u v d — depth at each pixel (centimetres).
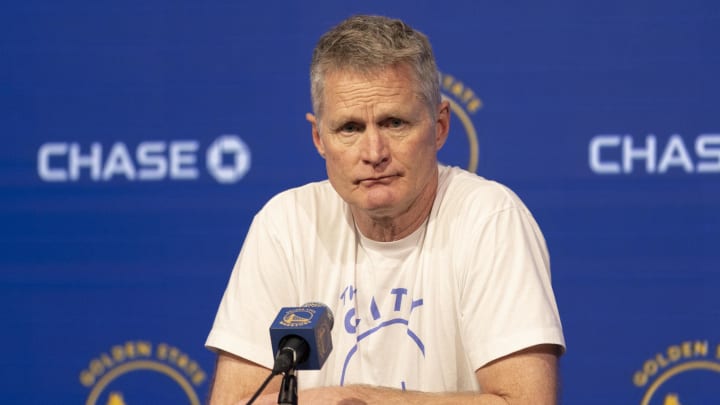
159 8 1363
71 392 1362
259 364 881
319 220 935
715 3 1307
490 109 1324
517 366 805
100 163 1363
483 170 1322
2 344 1360
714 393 1298
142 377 1360
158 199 1359
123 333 1359
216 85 1358
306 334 679
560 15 1320
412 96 823
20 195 1365
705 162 1303
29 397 1359
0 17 1370
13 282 1362
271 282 908
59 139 1365
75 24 1367
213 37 1358
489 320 824
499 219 864
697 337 1300
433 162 855
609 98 1313
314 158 1349
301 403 792
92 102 1366
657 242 1304
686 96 1307
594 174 1312
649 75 1310
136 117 1360
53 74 1367
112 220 1360
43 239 1362
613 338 1306
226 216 1352
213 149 1355
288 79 1352
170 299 1357
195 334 1355
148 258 1358
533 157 1318
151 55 1362
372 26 834
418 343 891
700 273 1300
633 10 1313
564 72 1318
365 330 909
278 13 1355
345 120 824
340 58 823
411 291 901
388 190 834
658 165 1306
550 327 812
